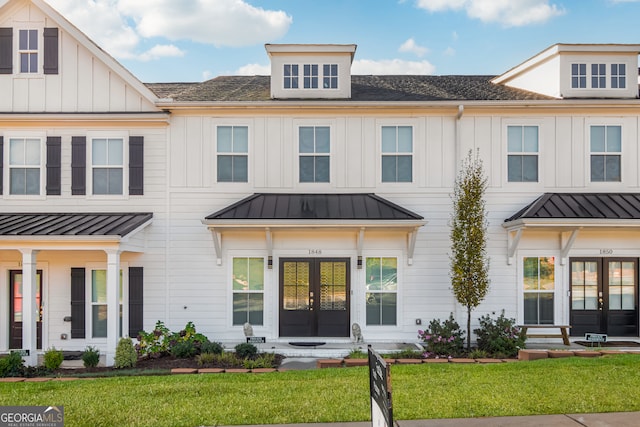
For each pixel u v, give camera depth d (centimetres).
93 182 1393
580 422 656
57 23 1378
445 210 1389
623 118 1405
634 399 744
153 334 1210
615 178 1402
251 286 1381
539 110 1395
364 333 1366
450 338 1191
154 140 1398
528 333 1362
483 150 1395
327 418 686
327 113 1403
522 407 716
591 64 1428
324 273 1379
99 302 1366
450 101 1372
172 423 671
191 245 1384
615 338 1371
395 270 1382
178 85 1784
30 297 1159
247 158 1403
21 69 1394
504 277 1377
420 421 669
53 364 1061
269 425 664
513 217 1355
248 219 1246
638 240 1383
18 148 1391
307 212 1281
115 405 742
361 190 1396
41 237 1148
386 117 1405
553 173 1395
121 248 1199
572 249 1380
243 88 1580
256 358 1128
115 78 1395
